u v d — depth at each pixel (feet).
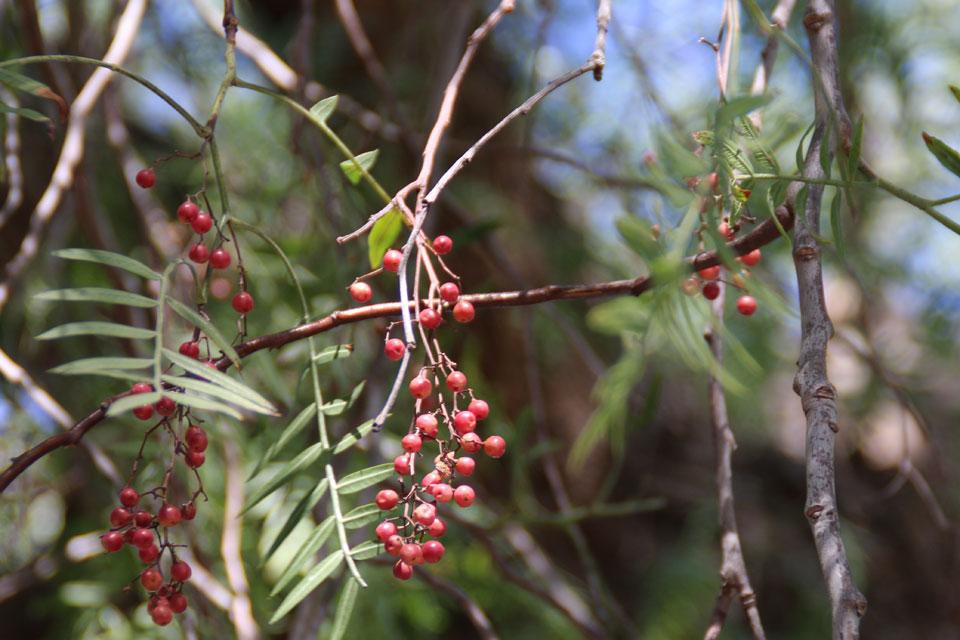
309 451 3.00
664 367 3.97
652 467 7.57
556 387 7.00
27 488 5.00
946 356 6.95
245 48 4.25
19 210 5.70
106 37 4.83
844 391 7.43
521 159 6.79
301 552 2.91
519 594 5.30
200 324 2.85
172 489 3.85
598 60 3.00
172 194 6.21
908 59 5.90
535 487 7.25
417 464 3.62
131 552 4.46
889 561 7.34
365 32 6.47
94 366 2.72
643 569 7.13
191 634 3.54
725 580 3.14
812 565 7.45
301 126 4.21
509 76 6.91
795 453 8.04
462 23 5.11
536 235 6.79
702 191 2.80
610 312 3.04
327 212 4.22
